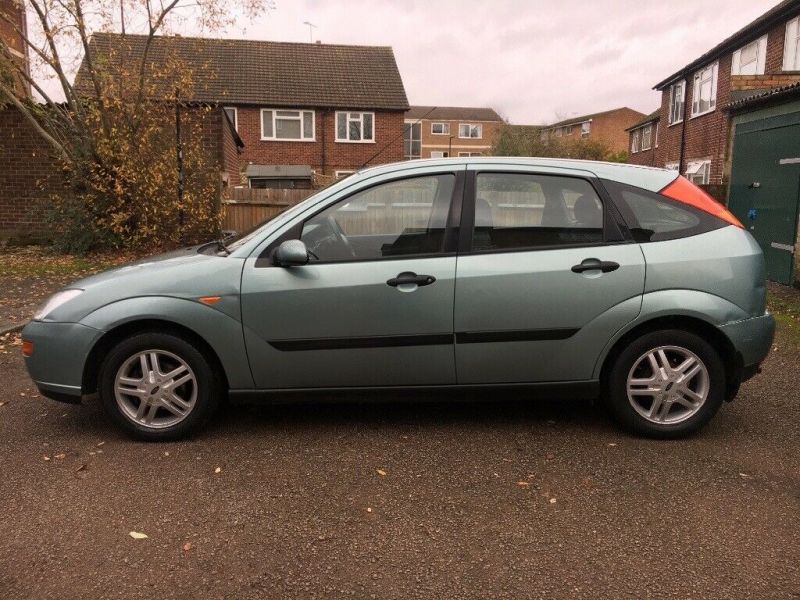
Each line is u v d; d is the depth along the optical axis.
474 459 3.67
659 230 3.85
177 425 3.85
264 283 3.72
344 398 3.87
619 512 3.09
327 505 3.15
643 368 3.90
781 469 3.55
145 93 12.22
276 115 27.59
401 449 3.80
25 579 2.56
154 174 11.93
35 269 10.77
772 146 10.10
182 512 3.08
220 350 3.75
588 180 3.90
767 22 17.64
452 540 2.86
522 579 2.58
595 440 3.93
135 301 3.71
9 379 5.16
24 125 13.52
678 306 3.72
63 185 13.52
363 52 30.53
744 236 3.92
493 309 3.74
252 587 2.52
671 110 25.97
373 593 2.49
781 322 7.18
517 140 43.44
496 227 3.82
